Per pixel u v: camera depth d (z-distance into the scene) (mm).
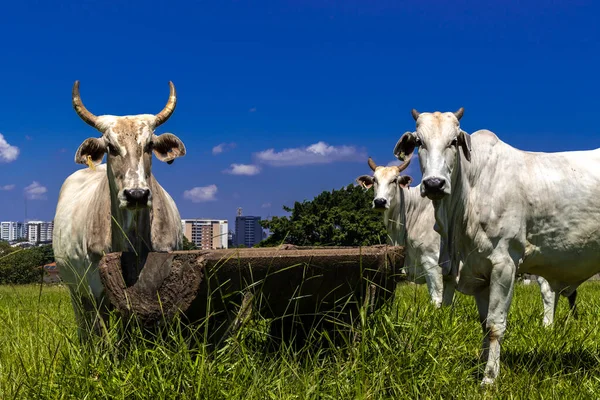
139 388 3418
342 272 4355
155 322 3895
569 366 4801
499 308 4871
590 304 8430
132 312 3896
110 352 3842
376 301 4578
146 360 3646
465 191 4906
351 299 4617
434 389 3885
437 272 8641
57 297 8906
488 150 5043
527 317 6699
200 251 3838
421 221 8844
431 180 4555
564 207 5090
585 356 5129
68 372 3648
